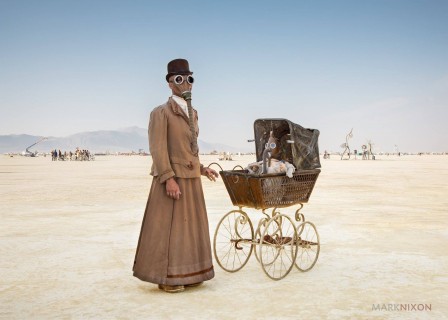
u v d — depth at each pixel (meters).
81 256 6.53
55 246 7.22
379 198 14.71
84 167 47.28
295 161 5.54
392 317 4.03
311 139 5.86
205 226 4.98
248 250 7.01
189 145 4.89
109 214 11.17
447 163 58.25
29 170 39.28
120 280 5.28
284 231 8.69
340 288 4.92
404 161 70.31
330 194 16.12
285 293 4.74
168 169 4.70
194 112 5.12
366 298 4.57
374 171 34.97
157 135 4.74
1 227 9.14
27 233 8.41
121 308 4.29
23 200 14.47
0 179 25.95
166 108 4.88
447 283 5.12
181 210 4.80
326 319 3.97
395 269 5.75
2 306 4.37
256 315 4.07
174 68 4.93
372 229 8.79
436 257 6.41
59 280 5.28
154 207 4.80
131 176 29.33
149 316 4.06
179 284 4.70
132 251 6.87
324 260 6.26
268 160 5.54
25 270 5.74
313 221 9.81
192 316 4.05
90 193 16.97
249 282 5.18
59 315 4.11
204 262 4.88
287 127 6.29
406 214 10.92
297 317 4.02
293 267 5.90
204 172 5.27
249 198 5.39
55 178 27.02
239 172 5.63
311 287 4.96
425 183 21.75
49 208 12.37
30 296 4.68
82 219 10.30
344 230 8.68
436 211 11.49
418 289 4.88
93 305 4.38
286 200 5.54
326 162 64.19
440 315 4.08
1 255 6.59
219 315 4.07
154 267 4.71
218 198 14.95
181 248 4.75
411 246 7.18
